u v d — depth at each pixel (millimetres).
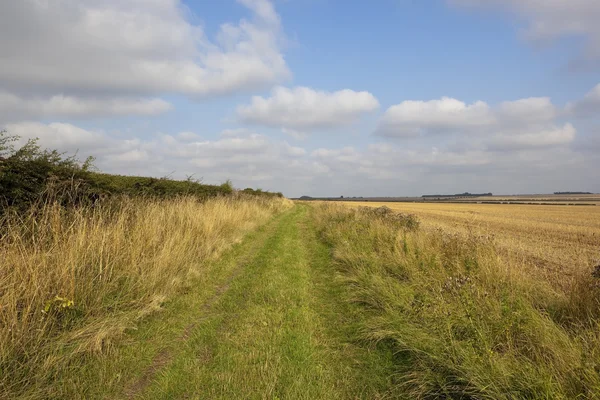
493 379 2865
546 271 7395
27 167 5441
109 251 5406
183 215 9367
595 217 31734
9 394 2898
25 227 4801
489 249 6555
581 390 2641
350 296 5879
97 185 7277
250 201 22141
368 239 9797
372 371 3578
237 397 3068
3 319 3328
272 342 4145
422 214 35531
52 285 4098
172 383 3281
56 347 3498
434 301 4434
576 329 3586
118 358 3691
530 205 71312
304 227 17750
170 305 5285
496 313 3941
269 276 7297
